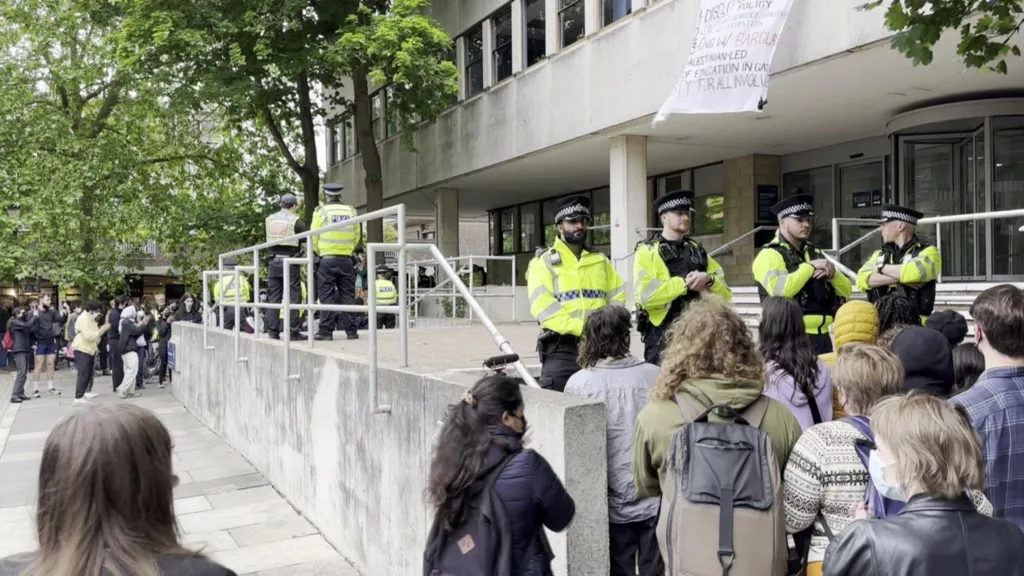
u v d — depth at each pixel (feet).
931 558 5.88
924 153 36.99
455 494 8.73
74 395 50.65
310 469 21.13
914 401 6.58
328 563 18.35
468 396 9.09
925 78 31.45
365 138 60.75
